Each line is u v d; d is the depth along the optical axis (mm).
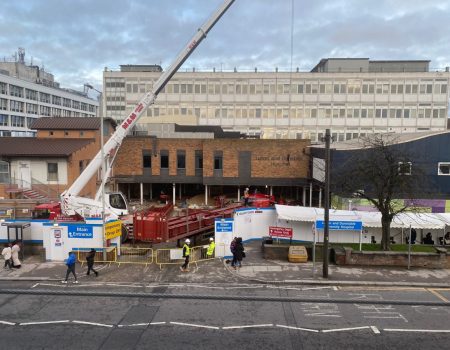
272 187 45844
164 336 13562
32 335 13539
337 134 73062
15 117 85062
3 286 18656
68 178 34156
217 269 21234
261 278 19734
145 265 21922
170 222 26250
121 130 26406
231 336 13617
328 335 13773
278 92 72875
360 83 72250
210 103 73500
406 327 14477
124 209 31016
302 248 22688
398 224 23734
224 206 35031
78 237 22578
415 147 31031
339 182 26172
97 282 19266
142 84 74562
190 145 44688
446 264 21391
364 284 19016
